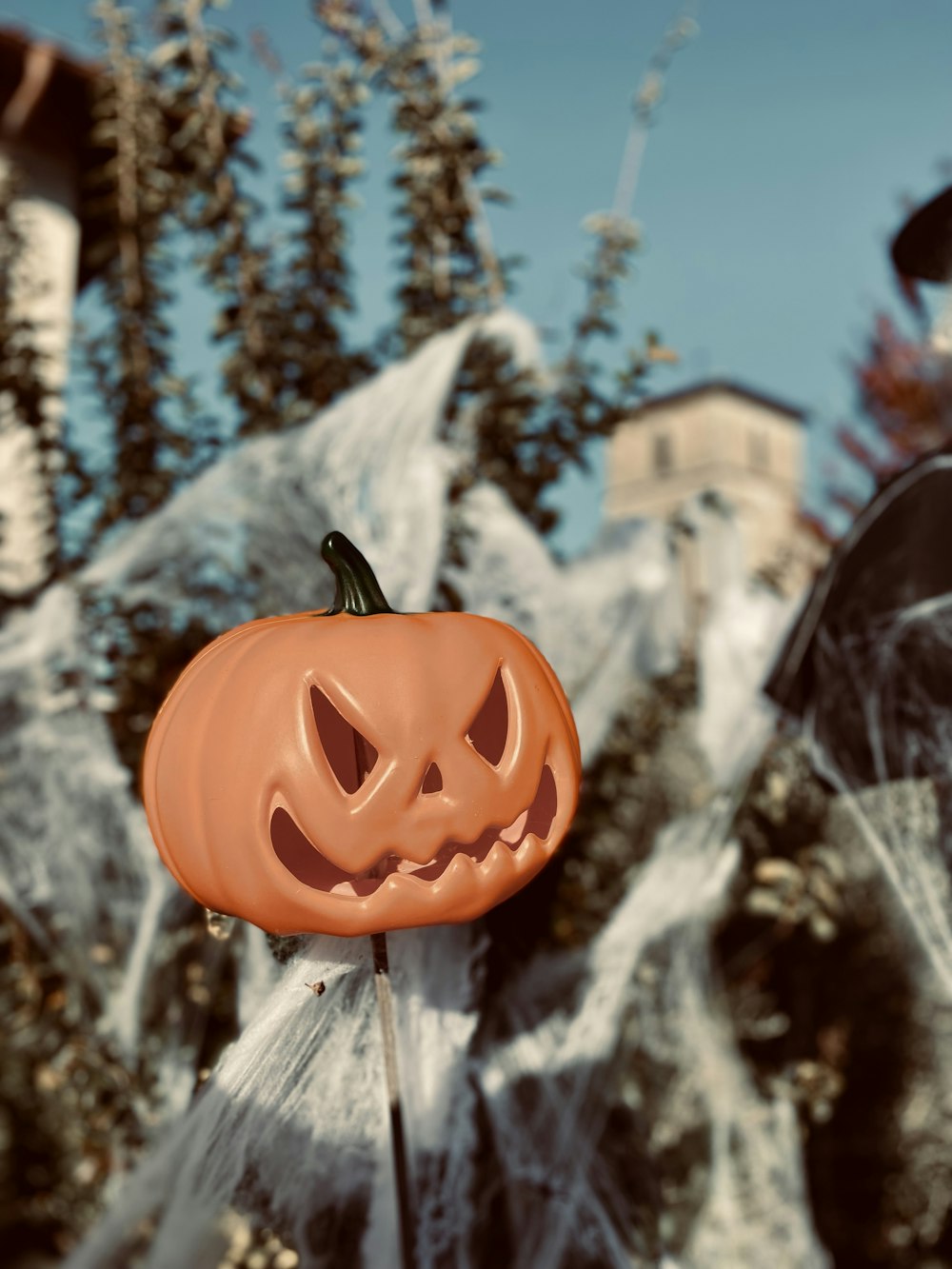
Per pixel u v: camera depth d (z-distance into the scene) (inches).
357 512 103.2
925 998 129.4
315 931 48.3
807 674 83.7
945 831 74.6
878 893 124.9
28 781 103.9
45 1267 122.2
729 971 120.1
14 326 125.5
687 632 131.6
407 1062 72.4
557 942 109.5
